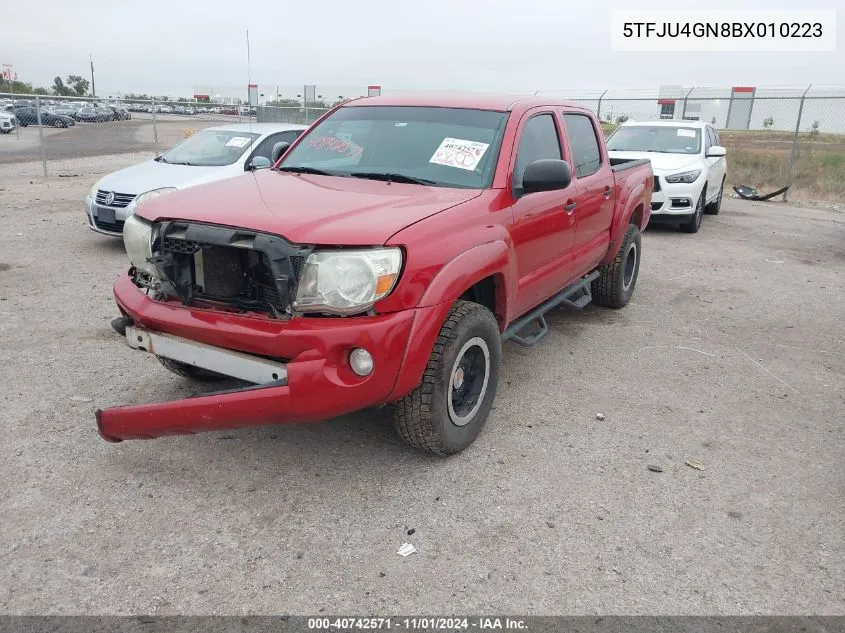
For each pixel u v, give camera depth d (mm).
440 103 4641
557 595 2783
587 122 5609
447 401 3539
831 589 2891
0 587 2691
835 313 7059
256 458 3705
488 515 3293
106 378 4605
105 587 2717
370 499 3375
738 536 3227
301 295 3070
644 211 6812
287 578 2812
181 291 3342
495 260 3686
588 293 6246
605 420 4371
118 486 3396
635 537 3182
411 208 3479
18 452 3650
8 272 7223
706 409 4613
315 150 4652
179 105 18766
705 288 7914
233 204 3432
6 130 29203
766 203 16422
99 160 19797
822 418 4555
